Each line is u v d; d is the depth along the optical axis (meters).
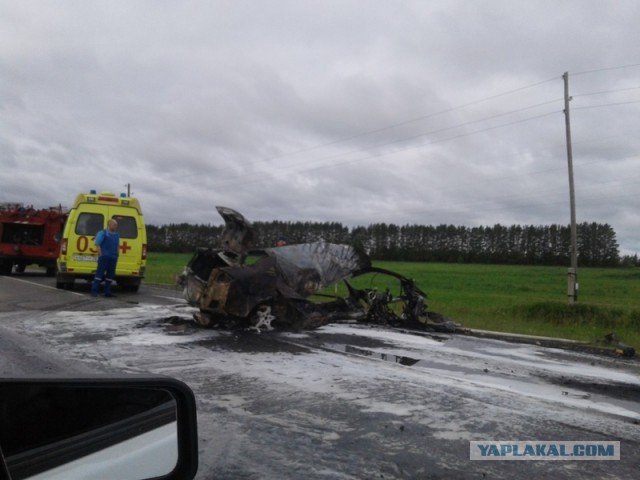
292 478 3.84
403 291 12.09
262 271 9.83
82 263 16.03
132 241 16.45
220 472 3.89
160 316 11.05
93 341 8.30
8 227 22.47
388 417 5.20
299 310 9.91
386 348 8.79
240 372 6.72
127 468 2.28
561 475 4.04
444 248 88.50
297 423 4.95
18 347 7.35
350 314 11.71
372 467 4.07
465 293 27.89
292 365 7.20
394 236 90.25
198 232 85.56
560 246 84.56
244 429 4.75
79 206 16.08
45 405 2.07
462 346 9.50
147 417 2.38
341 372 6.90
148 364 7.00
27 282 19.02
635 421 5.42
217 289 9.58
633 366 8.54
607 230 83.69
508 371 7.57
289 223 78.19
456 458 4.29
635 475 4.09
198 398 5.61
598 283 42.97
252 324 9.87
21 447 1.98
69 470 2.08
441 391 6.18
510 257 85.88
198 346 8.25
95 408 2.21
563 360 8.75
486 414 5.40
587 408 5.82
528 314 16.33
